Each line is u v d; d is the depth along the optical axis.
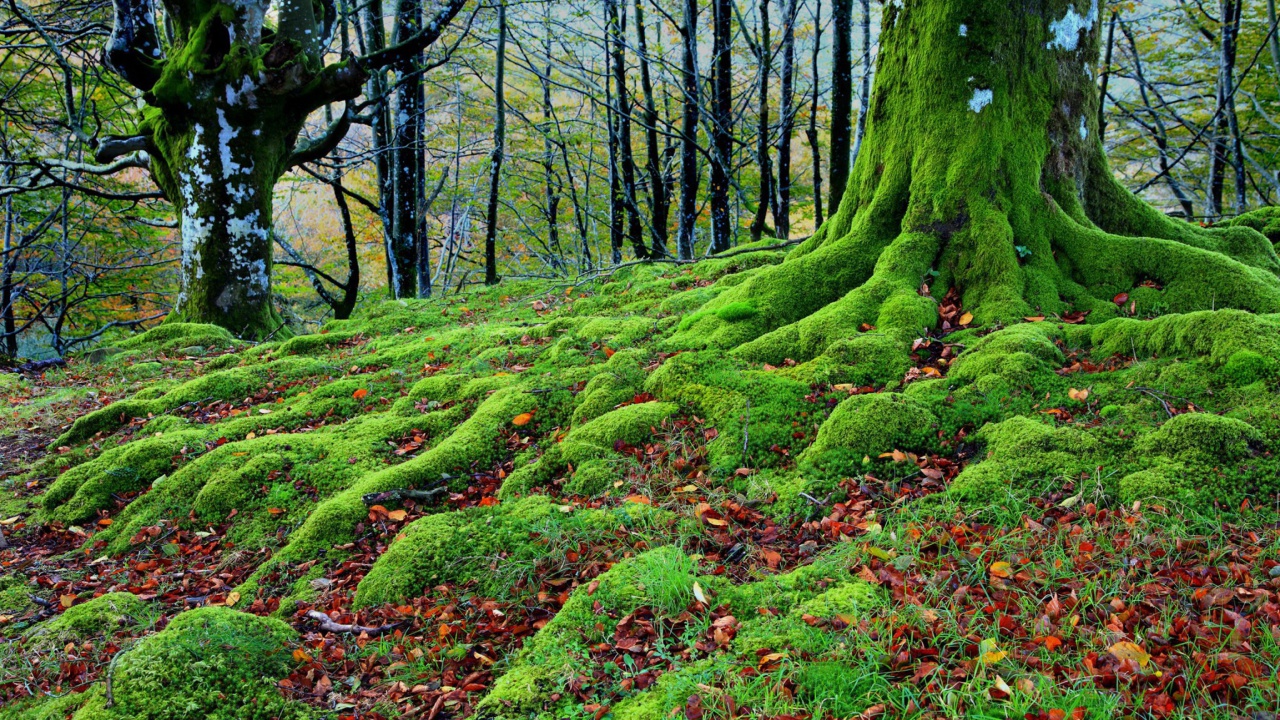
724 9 11.66
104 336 15.48
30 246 13.98
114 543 5.02
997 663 2.60
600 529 3.90
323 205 23.52
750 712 2.55
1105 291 5.27
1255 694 2.31
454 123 18.78
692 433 4.69
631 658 3.00
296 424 6.29
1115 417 3.90
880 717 2.47
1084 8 5.70
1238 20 12.68
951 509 3.54
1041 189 5.71
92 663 3.58
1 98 12.02
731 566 3.57
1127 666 2.49
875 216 6.06
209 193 10.05
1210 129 14.36
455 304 10.54
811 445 4.28
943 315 5.40
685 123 12.62
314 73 10.09
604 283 10.14
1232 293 4.86
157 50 10.41
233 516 5.03
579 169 21.03
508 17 13.44
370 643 3.54
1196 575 2.91
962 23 5.61
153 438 6.05
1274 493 3.26
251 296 10.45
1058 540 3.19
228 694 3.07
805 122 16.64
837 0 9.29
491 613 3.57
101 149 10.29
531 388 5.69
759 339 5.45
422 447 5.47
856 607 2.96
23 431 7.20
